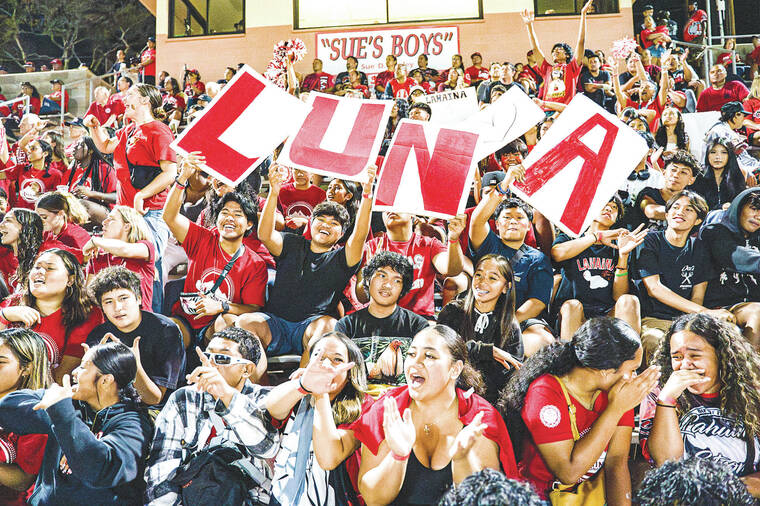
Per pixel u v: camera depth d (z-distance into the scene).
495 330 3.69
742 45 10.41
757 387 3.12
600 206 4.27
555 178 4.32
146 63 10.76
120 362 3.31
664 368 3.33
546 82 7.48
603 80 8.01
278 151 6.46
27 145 6.11
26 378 3.54
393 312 3.86
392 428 2.59
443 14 10.45
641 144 4.30
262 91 4.39
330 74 10.19
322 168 4.29
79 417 3.06
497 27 10.35
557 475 2.86
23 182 6.05
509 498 1.54
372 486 2.81
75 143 6.00
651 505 1.83
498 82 7.50
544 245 4.58
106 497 3.14
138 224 4.48
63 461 3.20
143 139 5.03
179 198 4.26
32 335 3.60
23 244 4.50
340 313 4.28
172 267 4.84
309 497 3.02
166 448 3.06
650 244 4.29
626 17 10.17
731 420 3.11
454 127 4.36
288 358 3.99
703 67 9.66
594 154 4.32
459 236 4.41
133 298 3.86
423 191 4.27
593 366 2.86
